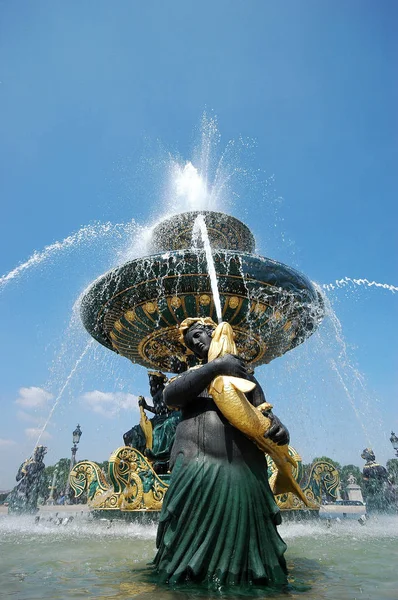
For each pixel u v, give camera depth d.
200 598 2.20
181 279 7.13
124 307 7.86
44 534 5.61
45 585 2.55
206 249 6.91
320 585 2.51
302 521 6.61
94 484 7.10
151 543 4.66
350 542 4.79
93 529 5.92
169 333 7.96
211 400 3.09
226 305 7.38
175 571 2.53
